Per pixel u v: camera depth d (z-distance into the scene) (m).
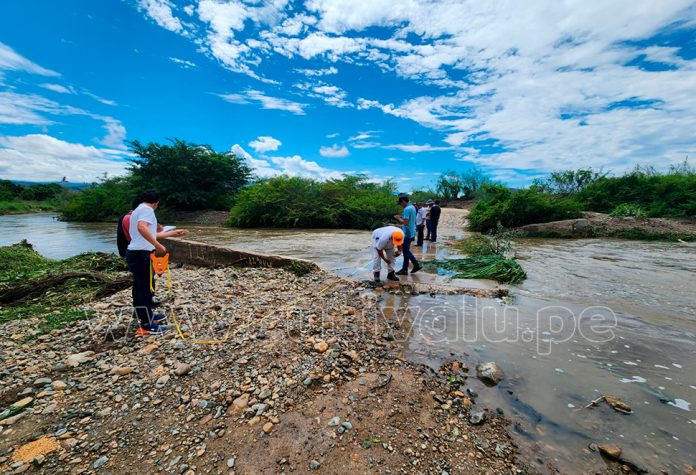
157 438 2.51
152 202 4.25
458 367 3.54
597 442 2.53
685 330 4.46
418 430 2.62
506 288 6.33
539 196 17.25
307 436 2.50
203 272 7.77
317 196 22.42
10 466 2.26
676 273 7.70
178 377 3.27
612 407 2.89
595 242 13.19
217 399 2.93
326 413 2.75
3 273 7.07
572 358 3.73
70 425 2.65
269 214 21.88
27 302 5.57
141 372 3.37
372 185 27.31
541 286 6.61
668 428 2.66
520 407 2.93
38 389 3.10
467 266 7.98
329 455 2.34
